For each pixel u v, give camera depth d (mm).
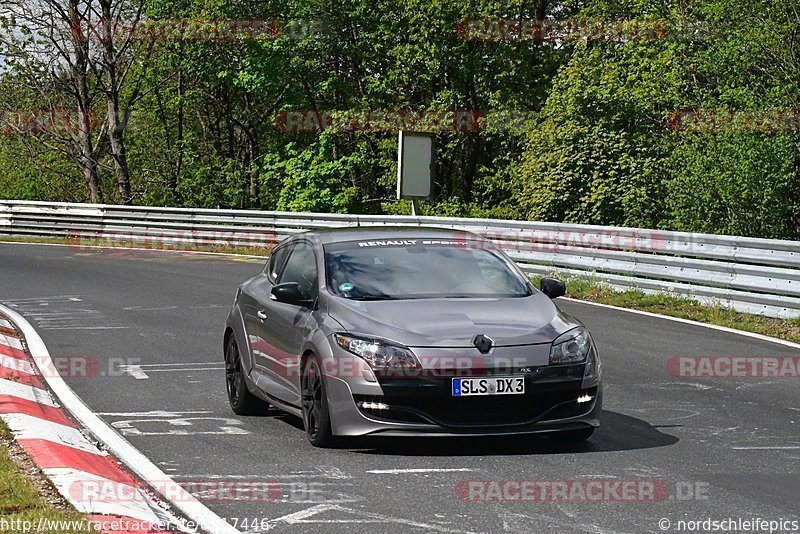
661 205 92500
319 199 129000
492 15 129125
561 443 25406
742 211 81812
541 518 18922
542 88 130625
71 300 58281
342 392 24328
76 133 157250
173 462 23875
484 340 24125
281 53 137375
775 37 83375
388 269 27500
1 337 43438
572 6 133750
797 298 47531
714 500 20078
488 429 23688
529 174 98688
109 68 148250
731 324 46969
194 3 142625
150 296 59688
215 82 156625
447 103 130125
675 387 33125
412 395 23750
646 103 94812
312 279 27734
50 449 23109
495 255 28844
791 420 28172
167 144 172750
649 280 55750
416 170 71812
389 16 136000
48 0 141375
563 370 24188
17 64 145125
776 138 80875
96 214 106562
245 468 23188
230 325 31000
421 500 20250
